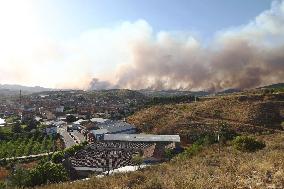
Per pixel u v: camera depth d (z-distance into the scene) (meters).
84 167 79.12
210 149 48.66
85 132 166.38
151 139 130.75
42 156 112.31
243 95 190.88
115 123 176.00
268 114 158.50
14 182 38.25
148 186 18.25
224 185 16.45
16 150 123.06
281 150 29.42
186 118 163.25
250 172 19.20
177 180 18.14
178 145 116.19
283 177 16.58
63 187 21.41
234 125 144.88
